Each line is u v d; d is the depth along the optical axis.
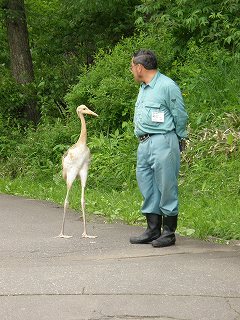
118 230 11.39
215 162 15.33
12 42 25.48
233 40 19.16
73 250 9.88
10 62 26.52
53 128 21.44
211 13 19.56
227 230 10.83
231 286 7.81
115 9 25.50
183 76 19.23
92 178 16.86
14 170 20.84
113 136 18.14
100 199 14.41
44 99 24.72
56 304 7.23
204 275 8.26
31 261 9.26
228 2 19.25
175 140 9.93
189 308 7.09
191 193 14.26
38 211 13.73
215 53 19.02
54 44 28.08
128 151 17.23
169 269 8.55
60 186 17.12
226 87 18.02
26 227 11.92
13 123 24.38
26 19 26.25
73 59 27.55
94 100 18.98
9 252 9.88
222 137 15.85
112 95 18.83
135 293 7.56
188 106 17.72
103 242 10.37
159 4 20.28
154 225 10.14
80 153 10.78
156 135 9.88
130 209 13.03
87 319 6.79
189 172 15.29
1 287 7.86
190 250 9.70
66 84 25.52
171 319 6.79
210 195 13.97
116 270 8.52
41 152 20.80
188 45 19.81
